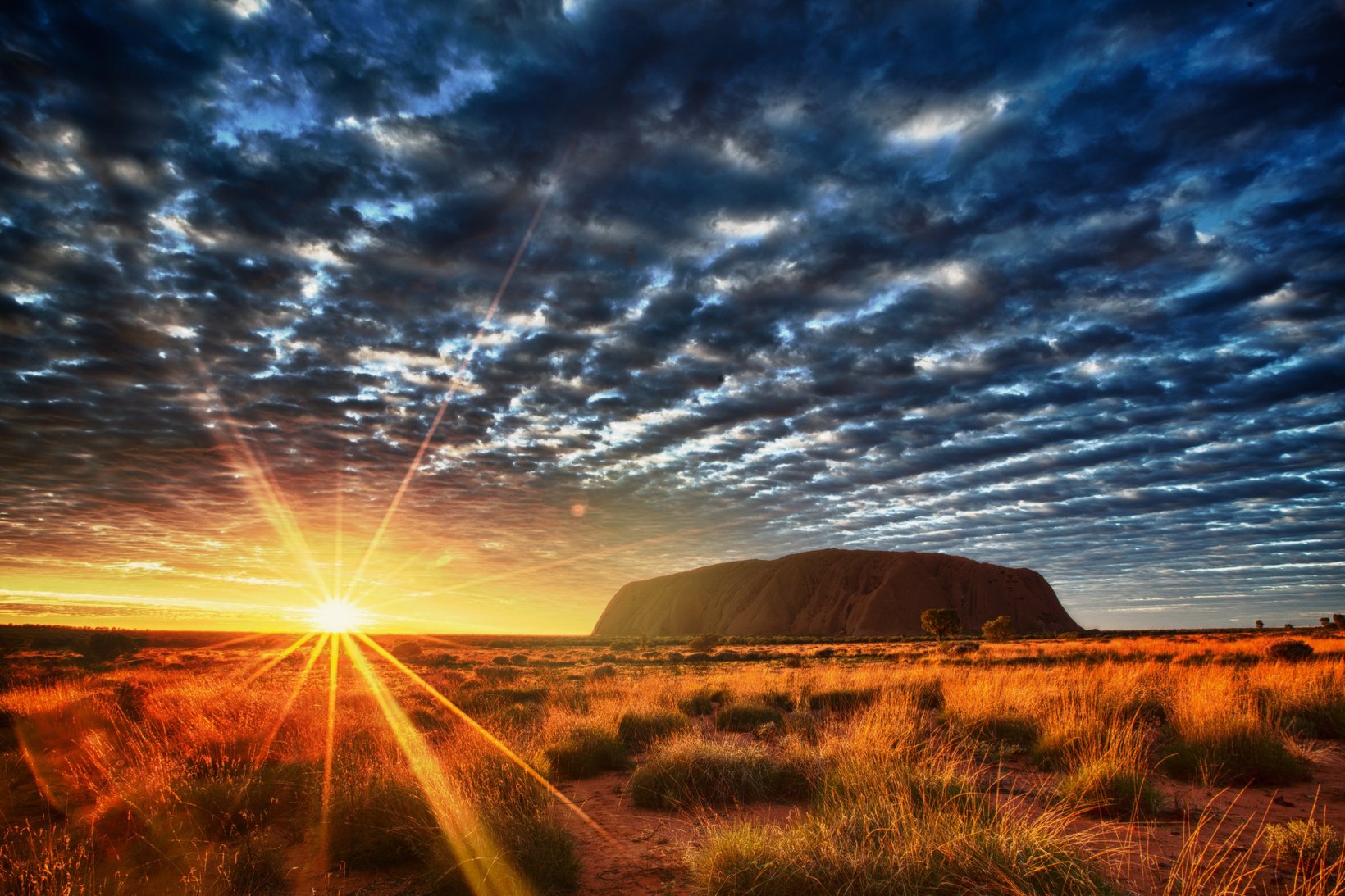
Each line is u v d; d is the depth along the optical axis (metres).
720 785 7.45
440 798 6.06
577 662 54.03
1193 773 7.76
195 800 6.95
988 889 4.02
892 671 21.06
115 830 6.56
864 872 4.27
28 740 12.01
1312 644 38.09
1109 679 13.36
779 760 8.13
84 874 5.16
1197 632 121.44
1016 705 10.91
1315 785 7.35
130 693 15.04
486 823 5.51
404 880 5.43
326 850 6.05
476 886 4.92
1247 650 32.91
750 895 4.38
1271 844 5.12
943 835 4.59
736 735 11.46
